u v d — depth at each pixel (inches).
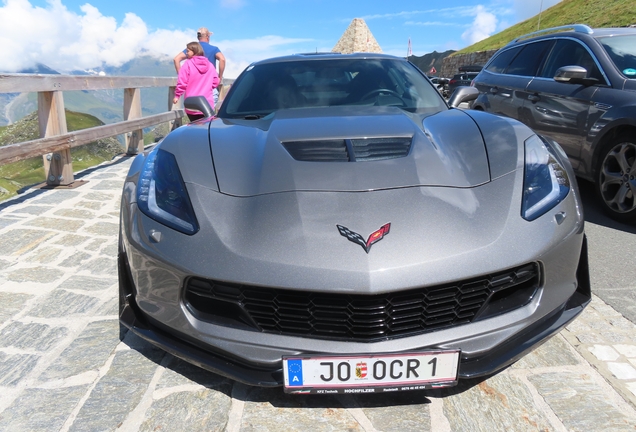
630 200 134.3
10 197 170.7
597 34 159.5
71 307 92.6
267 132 83.5
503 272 60.5
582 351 76.7
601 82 143.3
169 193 68.4
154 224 65.3
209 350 62.0
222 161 72.4
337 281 55.3
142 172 76.5
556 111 158.2
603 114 137.5
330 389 59.1
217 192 66.4
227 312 62.2
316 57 123.4
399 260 56.3
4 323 86.5
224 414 63.8
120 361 75.4
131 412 64.1
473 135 79.4
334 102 106.7
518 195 66.1
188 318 62.3
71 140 181.3
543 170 71.2
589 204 154.5
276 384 59.3
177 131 87.4
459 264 57.2
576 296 71.0
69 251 121.3
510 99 187.0
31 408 64.8
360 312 57.5
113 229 138.3
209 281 60.4
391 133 79.4
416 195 63.1
